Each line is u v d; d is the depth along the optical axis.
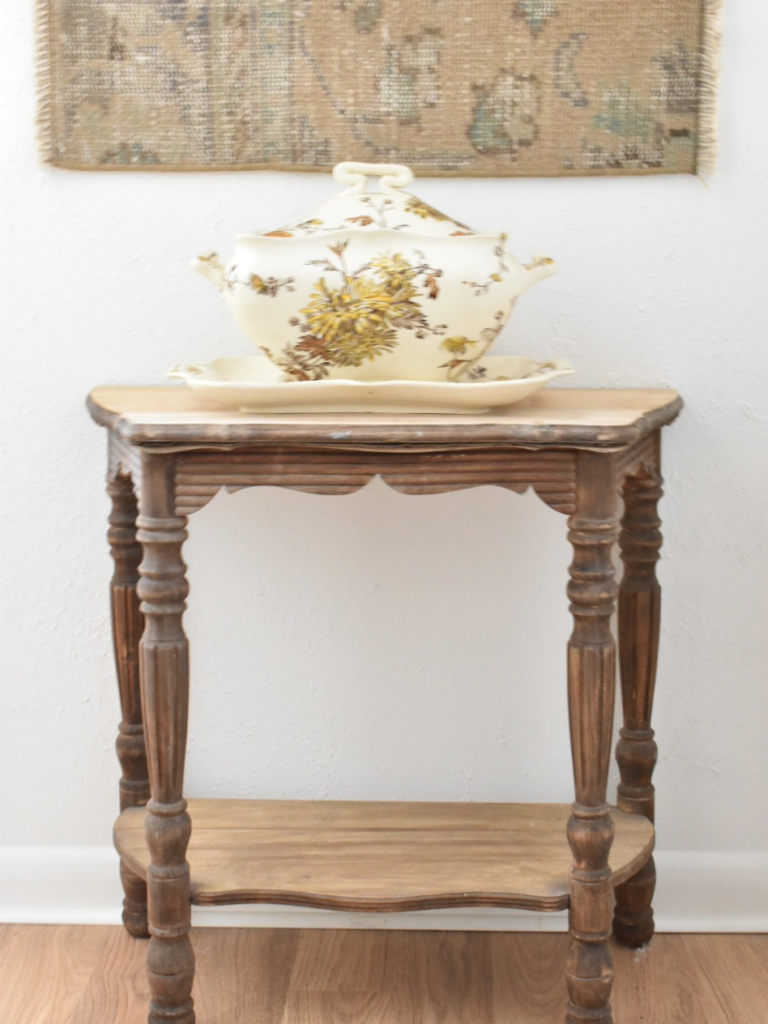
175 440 0.97
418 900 1.09
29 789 1.43
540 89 1.29
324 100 1.30
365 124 1.30
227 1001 1.24
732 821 1.42
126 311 1.36
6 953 1.35
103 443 1.38
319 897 1.09
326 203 1.11
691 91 1.29
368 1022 1.20
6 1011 1.22
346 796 1.44
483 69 1.29
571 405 1.14
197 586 1.40
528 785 1.43
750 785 1.41
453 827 1.27
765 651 1.39
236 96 1.31
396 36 1.29
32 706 1.42
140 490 1.02
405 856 1.19
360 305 1.03
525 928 1.40
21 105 1.32
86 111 1.32
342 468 1.01
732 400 1.35
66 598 1.40
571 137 1.30
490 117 1.30
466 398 1.02
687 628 1.39
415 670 1.41
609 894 1.07
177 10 1.29
